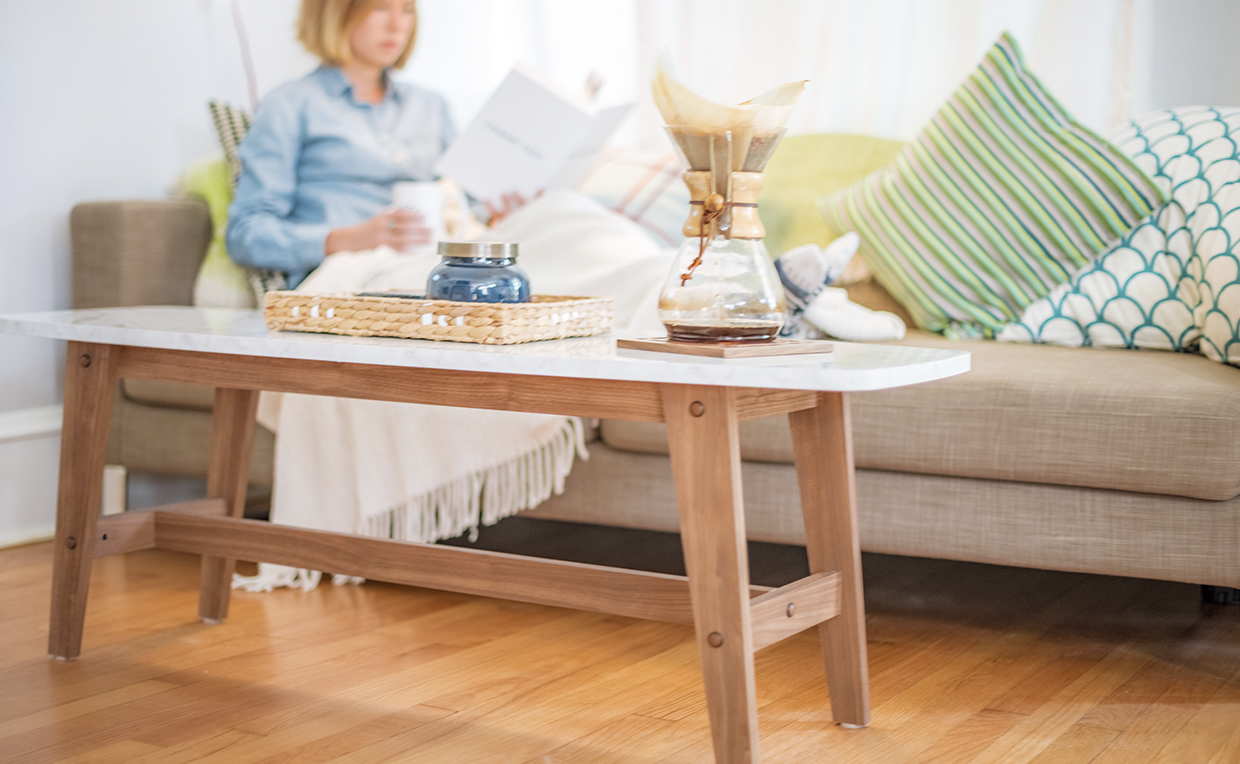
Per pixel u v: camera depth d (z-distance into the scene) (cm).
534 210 210
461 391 119
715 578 107
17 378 222
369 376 125
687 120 110
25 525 221
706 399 105
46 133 225
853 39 244
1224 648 154
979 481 151
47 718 129
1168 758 117
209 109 242
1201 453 136
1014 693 137
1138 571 143
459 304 119
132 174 241
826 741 123
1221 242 171
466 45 284
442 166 223
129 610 174
